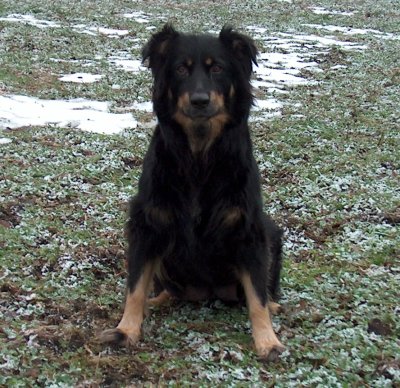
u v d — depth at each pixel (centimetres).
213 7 1233
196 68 253
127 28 971
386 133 483
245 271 252
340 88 659
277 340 246
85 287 279
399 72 739
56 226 325
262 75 709
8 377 226
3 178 372
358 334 250
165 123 253
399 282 286
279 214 348
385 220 342
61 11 1066
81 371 231
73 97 570
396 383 227
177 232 251
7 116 496
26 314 260
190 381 229
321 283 286
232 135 251
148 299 274
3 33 852
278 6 1284
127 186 375
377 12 1253
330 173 397
